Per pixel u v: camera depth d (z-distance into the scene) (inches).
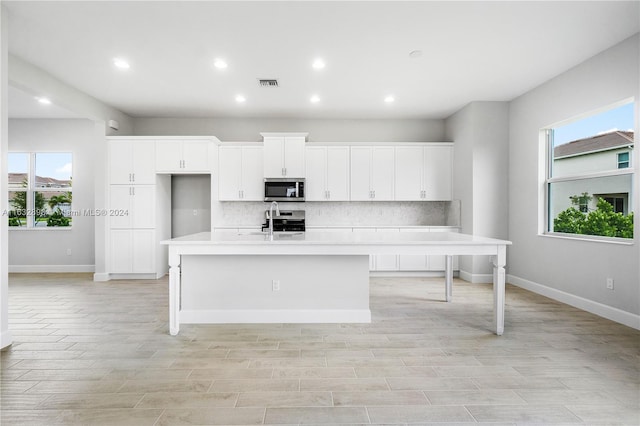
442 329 122.4
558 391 80.4
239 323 128.4
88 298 165.8
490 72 157.0
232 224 235.8
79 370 91.1
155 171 210.5
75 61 145.3
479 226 199.6
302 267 129.5
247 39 126.5
